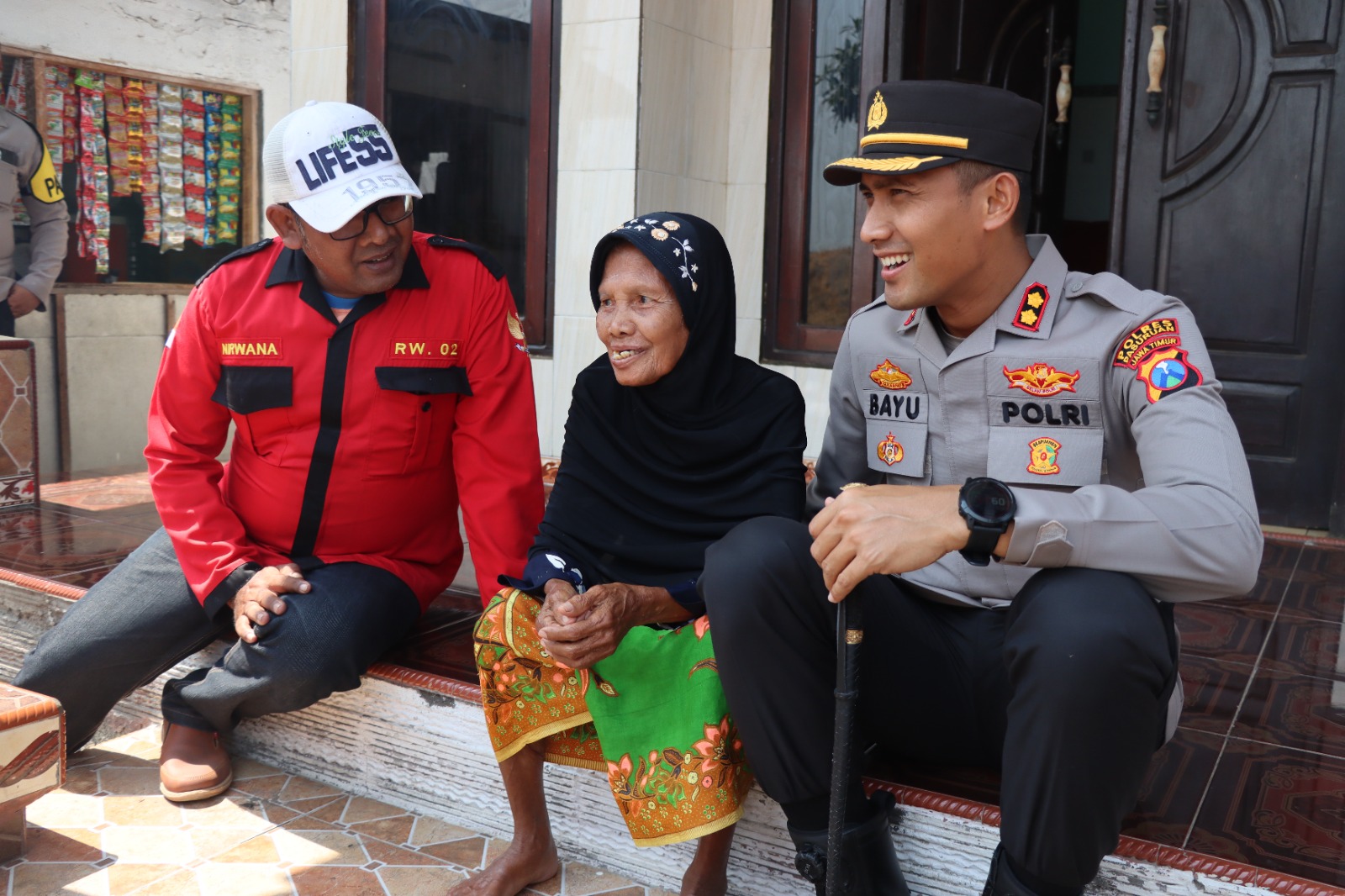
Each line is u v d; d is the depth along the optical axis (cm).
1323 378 389
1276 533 393
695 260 183
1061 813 133
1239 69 391
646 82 439
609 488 193
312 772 241
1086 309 162
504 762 188
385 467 231
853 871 156
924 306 164
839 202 462
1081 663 129
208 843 212
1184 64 400
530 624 180
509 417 232
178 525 229
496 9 468
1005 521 136
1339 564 349
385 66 493
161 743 254
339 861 205
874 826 158
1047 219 530
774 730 153
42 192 555
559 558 185
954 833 170
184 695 229
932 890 173
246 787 237
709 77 469
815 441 473
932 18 450
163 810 225
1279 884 151
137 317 708
